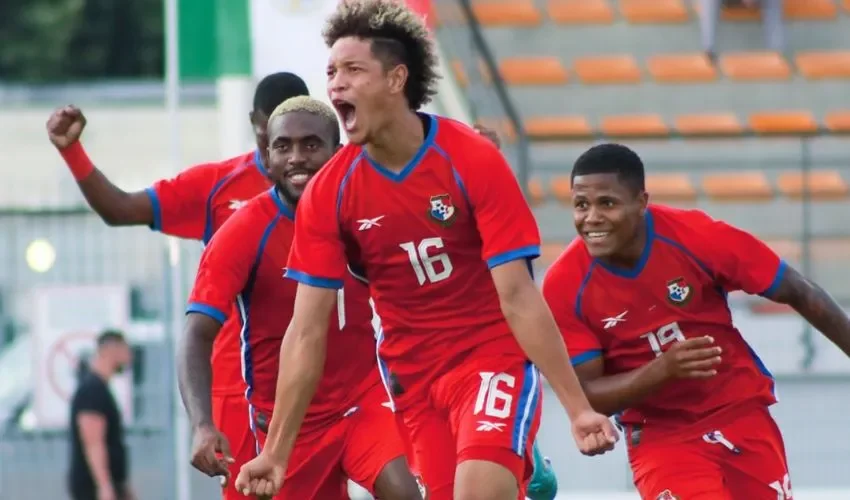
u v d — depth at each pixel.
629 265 23.48
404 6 19.06
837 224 47.25
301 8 34.91
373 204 19.31
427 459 20.50
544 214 45.91
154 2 108.75
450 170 19.14
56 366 37.09
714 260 23.44
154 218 26.52
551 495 26.98
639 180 23.02
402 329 20.22
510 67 52.91
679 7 54.12
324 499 23.81
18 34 106.25
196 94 80.88
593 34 53.88
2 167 82.62
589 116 51.69
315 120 22.38
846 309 44.09
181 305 36.78
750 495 24.22
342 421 23.28
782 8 54.12
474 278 19.78
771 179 47.69
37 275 37.44
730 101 52.38
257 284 23.00
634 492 35.78
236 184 26.59
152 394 36.75
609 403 23.00
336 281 19.55
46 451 37.12
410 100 19.33
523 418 19.44
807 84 52.75
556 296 23.88
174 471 36.53
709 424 23.86
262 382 23.70
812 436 38.03
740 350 24.19
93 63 107.31
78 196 70.50
